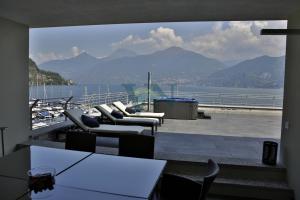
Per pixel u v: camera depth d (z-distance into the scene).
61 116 7.46
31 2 3.76
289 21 4.26
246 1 3.56
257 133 6.85
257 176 4.09
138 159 2.82
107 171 2.45
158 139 5.99
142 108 11.44
